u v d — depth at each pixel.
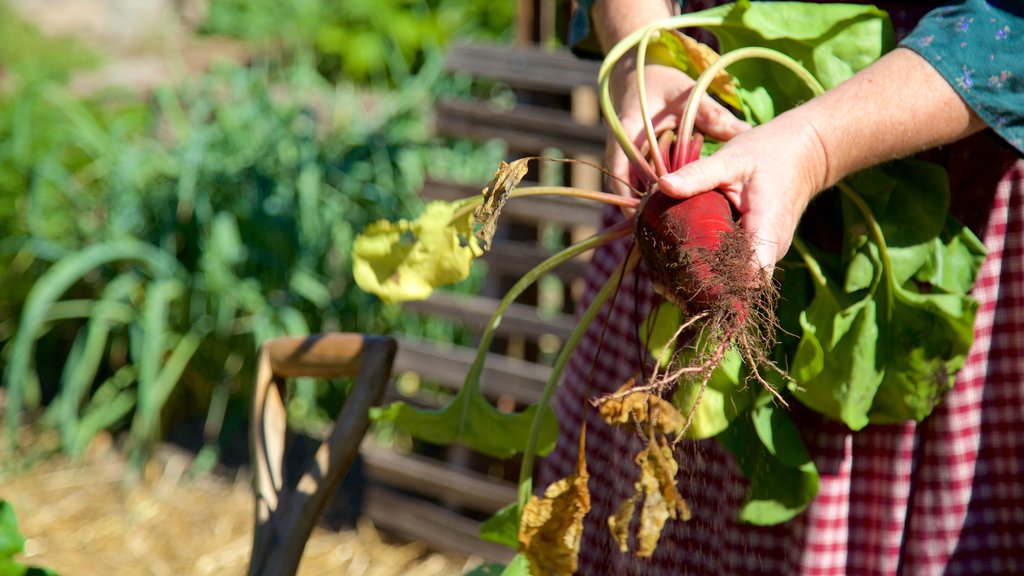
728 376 1.42
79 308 3.80
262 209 3.60
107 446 3.68
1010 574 1.52
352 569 3.04
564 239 2.83
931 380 1.43
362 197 3.66
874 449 1.52
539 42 2.90
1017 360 1.48
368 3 6.01
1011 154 1.46
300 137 3.72
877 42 1.44
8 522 1.46
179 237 3.68
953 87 1.36
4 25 6.68
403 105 3.94
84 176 4.11
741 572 1.56
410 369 3.03
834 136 1.35
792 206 1.34
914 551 1.52
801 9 1.45
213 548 3.16
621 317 1.66
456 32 5.91
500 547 2.97
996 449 1.51
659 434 1.49
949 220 1.46
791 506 1.47
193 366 3.69
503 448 1.55
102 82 6.12
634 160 1.41
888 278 1.43
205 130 3.84
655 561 1.62
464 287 3.47
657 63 1.52
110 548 3.14
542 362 3.30
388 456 3.13
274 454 1.54
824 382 1.45
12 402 3.51
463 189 2.96
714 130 1.45
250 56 6.54
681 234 1.29
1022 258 1.47
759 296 1.30
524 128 2.78
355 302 3.55
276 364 1.57
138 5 7.73
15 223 3.97
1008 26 1.36
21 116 4.21
